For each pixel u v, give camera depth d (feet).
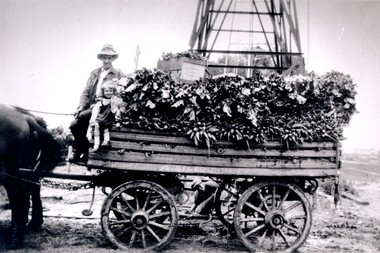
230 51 28.45
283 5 29.50
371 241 23.41
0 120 18.93
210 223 25.82
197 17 29.94
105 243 20.27
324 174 19.48
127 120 18.26
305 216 19.71
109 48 21.45
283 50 31.50
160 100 18.08
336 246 21.89
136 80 18.01
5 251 18.67
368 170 71.51
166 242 18.81
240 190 20.03
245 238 19.27
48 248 19.13
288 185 19.57
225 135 18.72
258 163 19.04
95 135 17.69
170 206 18.97
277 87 18.79
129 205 19.01
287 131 18.80
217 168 18.81
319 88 19.22
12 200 19.54
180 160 18.63
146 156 18.47
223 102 18.25
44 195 36.29
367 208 36.22
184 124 18.49
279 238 23.25
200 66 19.66
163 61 20.30
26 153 20.88
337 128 19.44
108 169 18.48
